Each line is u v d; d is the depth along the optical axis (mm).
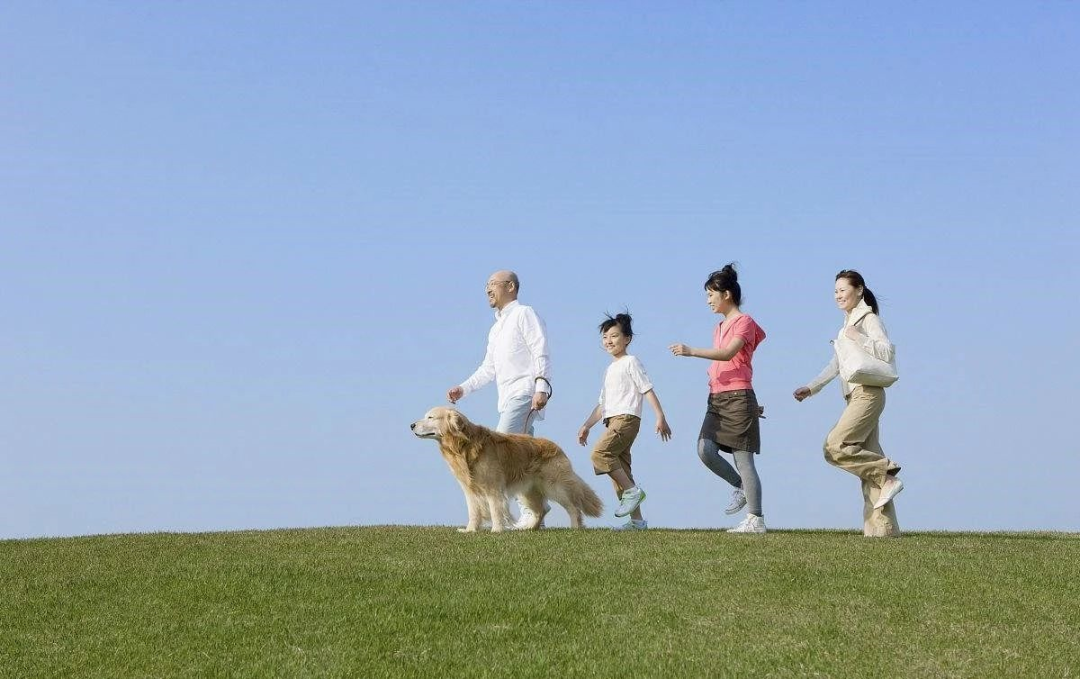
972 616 6074
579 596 6574
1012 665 5355
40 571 7523
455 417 8953
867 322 8992
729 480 9461
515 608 6344
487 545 8070
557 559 7449
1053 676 5223
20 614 6504
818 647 5625
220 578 7145
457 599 6543
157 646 5914
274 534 9125
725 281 9508
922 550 7742
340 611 6402
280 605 6547
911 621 6000
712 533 8906
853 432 8883
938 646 5613
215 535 9133
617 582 6848
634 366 9797
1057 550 7906
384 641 5895
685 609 6285
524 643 5812
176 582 7102
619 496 9867
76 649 5898
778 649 5613
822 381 9609
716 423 9328
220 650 5832
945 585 6664
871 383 8836
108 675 5527
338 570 7285
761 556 7473
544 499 9875
